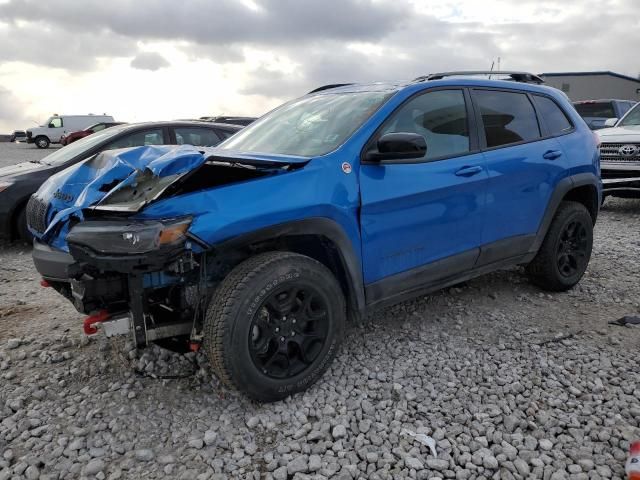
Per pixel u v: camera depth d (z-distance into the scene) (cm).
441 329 395
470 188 368
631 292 470
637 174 793
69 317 422
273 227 282
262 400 289
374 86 389
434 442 263
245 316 271
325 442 264
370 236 321
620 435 265
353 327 398
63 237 302
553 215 438
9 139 4175
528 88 441
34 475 240
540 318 415
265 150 354
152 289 279
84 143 715
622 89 3095
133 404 297
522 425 276
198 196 270
